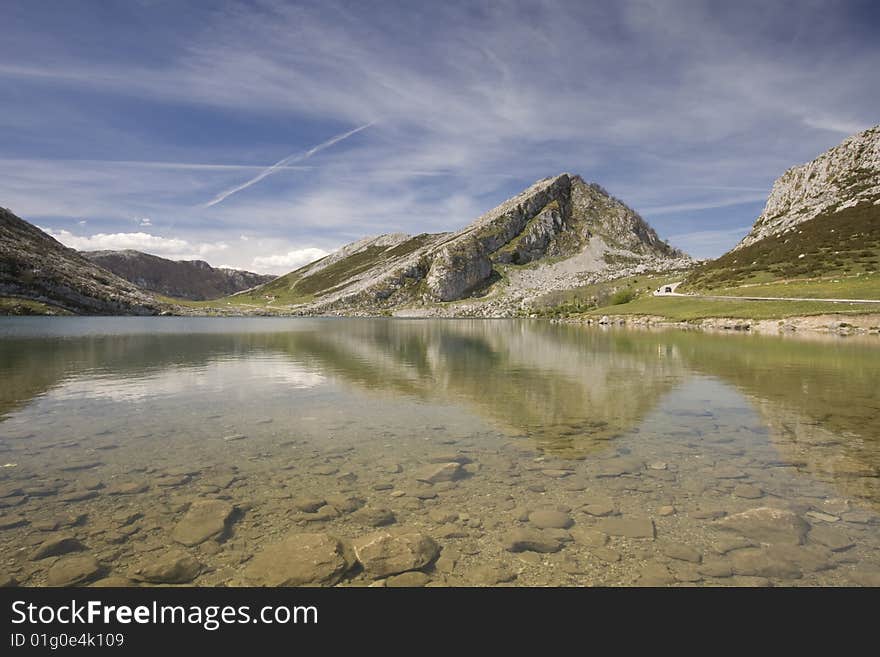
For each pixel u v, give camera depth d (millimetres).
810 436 12992
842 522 7797
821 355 33594
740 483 9539
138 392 20094
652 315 91500
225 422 14836
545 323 122688
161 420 15109
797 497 8820
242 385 22016
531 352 39625
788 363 29297
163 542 7230
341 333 72875
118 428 14078
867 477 9812
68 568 6496
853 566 6535
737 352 36500
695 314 81750
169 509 8391
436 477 9953
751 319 66938
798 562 6637
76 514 8180
